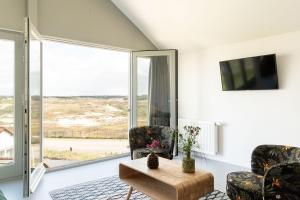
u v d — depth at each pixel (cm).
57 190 301
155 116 478
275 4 299
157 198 226
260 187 209
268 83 347
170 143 351
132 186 254
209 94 439
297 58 326
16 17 331
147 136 377
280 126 345
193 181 221
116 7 437
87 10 402
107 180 337
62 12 375
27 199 276
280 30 335
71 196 284
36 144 349
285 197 187
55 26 368
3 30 327
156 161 253
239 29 363
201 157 448
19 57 341
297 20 308
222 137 420
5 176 335
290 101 334
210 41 418
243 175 238
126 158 449
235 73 385
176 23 406
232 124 405
